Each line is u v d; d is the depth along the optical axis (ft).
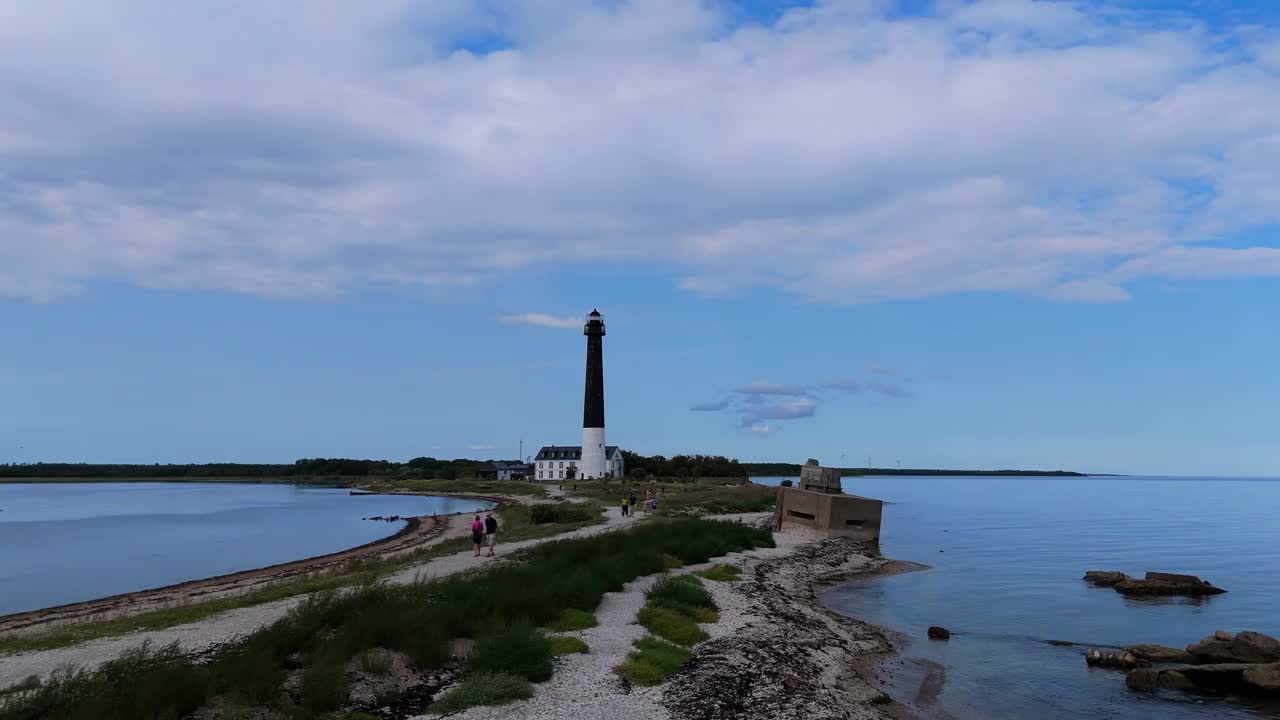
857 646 81.41
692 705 54.39
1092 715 63.72
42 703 44.47
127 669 48.80
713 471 488.44
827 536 192.54
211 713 45.37
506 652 57.11
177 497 469.16
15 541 210.59
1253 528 281.13
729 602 90.68
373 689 51.83
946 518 322.96
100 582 136.98
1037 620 102.73
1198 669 70.74
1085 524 294.05
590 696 54.29
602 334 395.55
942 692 68.39
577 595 79.82
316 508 355.15
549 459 520.83
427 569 106.93
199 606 82.69
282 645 55.36
